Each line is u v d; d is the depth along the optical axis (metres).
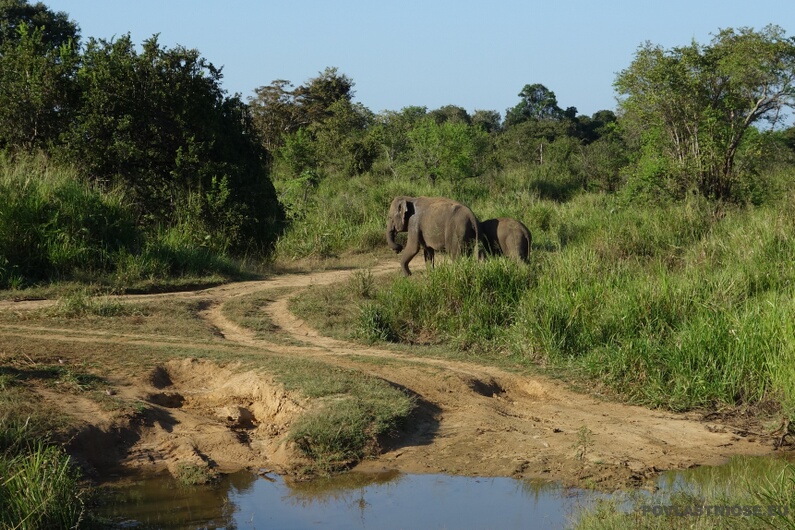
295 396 8.37
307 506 6.65
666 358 9.69
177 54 19.70
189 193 18.88
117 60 19.25
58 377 8.42
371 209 25.45
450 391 9.11
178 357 9.54
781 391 8.93
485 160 37.12
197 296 14.08
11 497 5.74
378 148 37.88
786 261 12.33
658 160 22.67
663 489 6.83
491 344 11.12
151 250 15.84
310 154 38.59
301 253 20.14
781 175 24.08
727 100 22.16
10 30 45.19
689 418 8.84
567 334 10.72
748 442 8.16
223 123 20.94
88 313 11.62
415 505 6.64
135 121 18.97
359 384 8.66
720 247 14.00
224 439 7.75
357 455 7.52
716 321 9.89
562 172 36.00
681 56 22.69
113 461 7.26
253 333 11.52
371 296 14.06
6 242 13.91
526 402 9.30
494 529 6.18
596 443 7.92
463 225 14.28
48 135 18.83
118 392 8.30
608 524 5.87
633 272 12.70
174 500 6.71
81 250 14.55
